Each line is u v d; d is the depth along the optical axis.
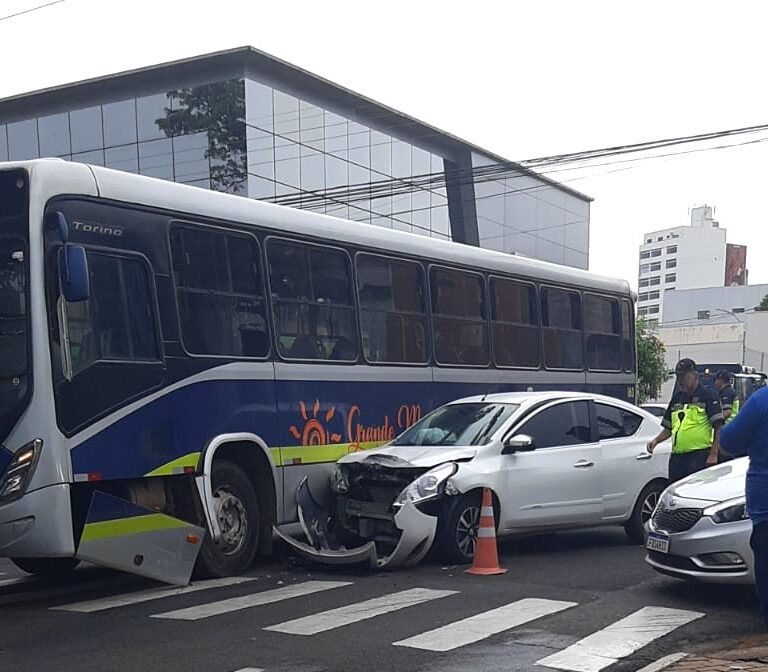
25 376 7.56
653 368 40.19
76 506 7.77
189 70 32.25
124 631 6.92
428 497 9.13
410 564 9.36
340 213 34.59
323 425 10.34
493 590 8.32
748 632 6.84
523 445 9.76
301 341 10.22
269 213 10.06
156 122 33.03
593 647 6.40
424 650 6.32
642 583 8.63
